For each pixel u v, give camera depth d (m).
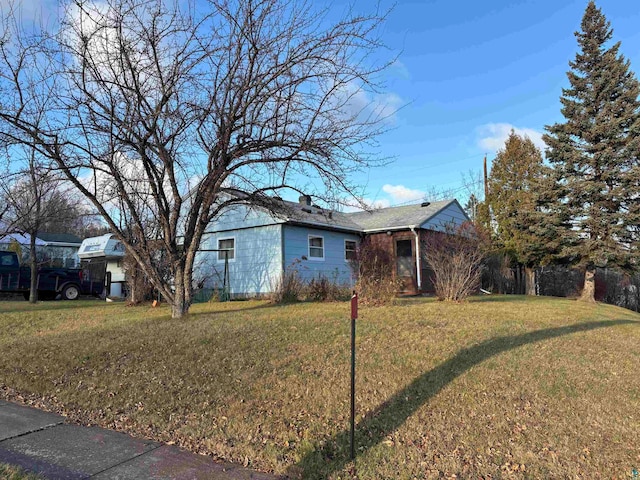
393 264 19.11
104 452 4.17
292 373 5.89
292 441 4.25
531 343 7.20
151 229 14.25
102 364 6.73
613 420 4.67
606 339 7.81
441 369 5.91
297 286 13.43
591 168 18.53
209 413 4.94
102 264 21.02
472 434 4.31
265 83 8.49
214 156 9.53
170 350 7.07
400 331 7.79
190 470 3.78
